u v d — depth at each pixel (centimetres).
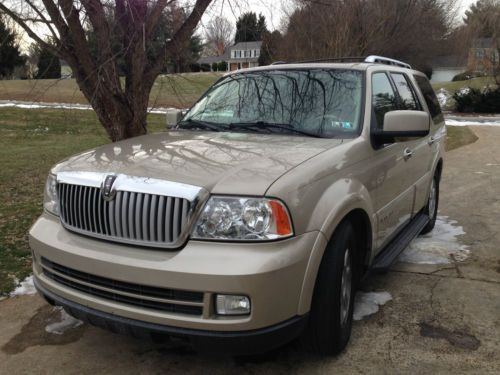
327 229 294
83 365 329
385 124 371
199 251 267
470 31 3422
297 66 446
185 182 277
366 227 361
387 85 450
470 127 1938
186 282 263
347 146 345
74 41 553
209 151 325
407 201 465
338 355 333
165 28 600
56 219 329
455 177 941
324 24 1712
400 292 430
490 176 945
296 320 280
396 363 324
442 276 464
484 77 3212
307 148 331
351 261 341
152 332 275
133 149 340
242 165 296
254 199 270
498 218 659
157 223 276
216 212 270
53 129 1694
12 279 459
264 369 321
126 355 340
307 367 321
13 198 764
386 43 2253
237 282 258
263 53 1349
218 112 431
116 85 592
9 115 1942
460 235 587
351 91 397
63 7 523
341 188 316
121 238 286
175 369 323
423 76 602
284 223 271
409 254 523
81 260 292
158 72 621
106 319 287
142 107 617
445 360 327
